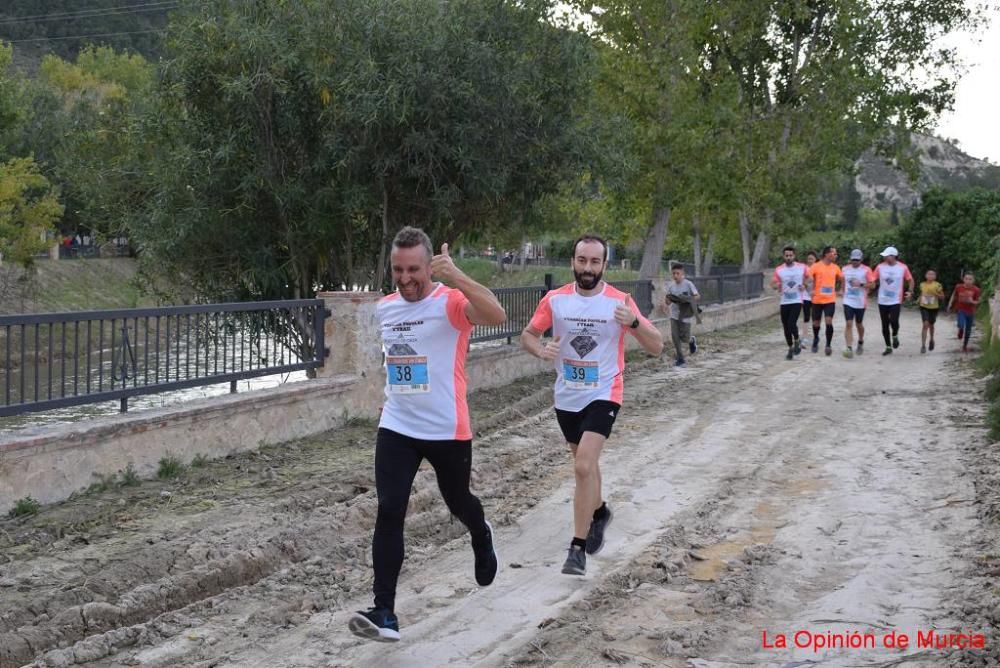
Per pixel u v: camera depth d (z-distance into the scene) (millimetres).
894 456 9359
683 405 12805
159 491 7617
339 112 12977
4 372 7164
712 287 27109
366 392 11023
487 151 13875
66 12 115062
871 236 49500
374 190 13992
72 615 5051
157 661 4680
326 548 6559
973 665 4500
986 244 33062
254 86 12898
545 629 5086
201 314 8945
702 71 29125
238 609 5398
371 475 8367
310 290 15758
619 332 6039
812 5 35094
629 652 4777
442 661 4691
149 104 14820
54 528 6547
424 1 13906
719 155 26844
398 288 5000
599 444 5875
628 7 24938
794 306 18219
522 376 14859
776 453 9688
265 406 9414
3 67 37000
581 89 15398
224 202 14219
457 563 6305
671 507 7711
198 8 14188
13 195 35812
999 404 11117
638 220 29594
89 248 49438
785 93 36406
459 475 5074
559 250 71188
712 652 4801
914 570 6000
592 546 6250
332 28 13219
